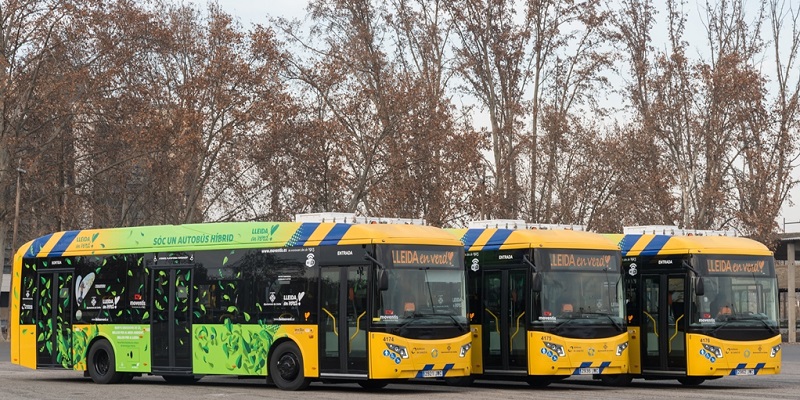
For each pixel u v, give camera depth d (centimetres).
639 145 5972
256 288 2470
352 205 5747
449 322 2328
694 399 2162
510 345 2552
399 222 2558
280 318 2414
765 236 5741
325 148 5725
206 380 2956
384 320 2252
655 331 2648
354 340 2283
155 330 2648
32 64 5694
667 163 6038
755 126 5847
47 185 6025
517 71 5825
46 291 2895
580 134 6122
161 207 6022
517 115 5856
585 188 6188
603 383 2877
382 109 5584
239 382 2842
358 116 5662
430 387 2617
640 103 6053
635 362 2684
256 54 5609
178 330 2603
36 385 2678
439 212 5491
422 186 5553
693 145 5959
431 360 2286
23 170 5781
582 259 2542
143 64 5897
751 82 5753
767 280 2639
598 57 5888
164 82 5912
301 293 2388
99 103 5697
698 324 2559
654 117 5903
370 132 5672
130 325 2700
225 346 2509
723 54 6006
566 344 2467
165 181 5762
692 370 2555
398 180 5575
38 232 6694
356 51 5672
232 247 2531
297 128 5716
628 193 6075
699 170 5959
